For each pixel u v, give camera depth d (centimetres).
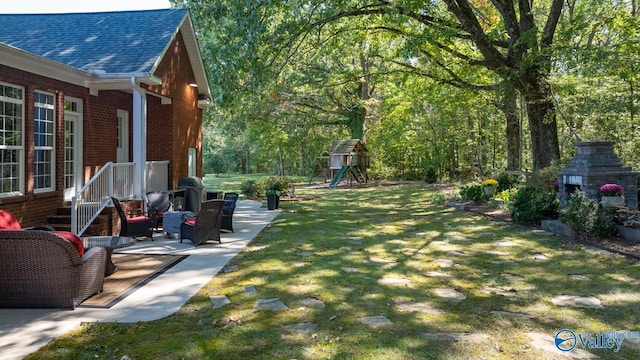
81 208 855
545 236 874
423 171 3034
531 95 1322
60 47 1118
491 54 1307
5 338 389
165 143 1299
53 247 462
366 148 3038
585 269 627
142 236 916
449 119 2400
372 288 546
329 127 3588
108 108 1205
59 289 469
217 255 763
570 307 467
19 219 808
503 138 2492
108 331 406
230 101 1219
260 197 2016
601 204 835
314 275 614
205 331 405
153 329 411
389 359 341
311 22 1359
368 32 1593
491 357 343
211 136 5216
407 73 1686
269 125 2953
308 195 2103
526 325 414
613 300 488
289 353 355
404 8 1128
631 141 1560
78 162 1052
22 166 822
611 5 1380
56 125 927
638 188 1009
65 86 957
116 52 1084
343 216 1312
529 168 2286
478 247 808
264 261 710
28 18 1308
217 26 1401
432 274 619
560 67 1302
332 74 2284
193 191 1329
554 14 1294
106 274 622
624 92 1359
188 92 1460
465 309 464
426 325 416
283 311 462
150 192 1103
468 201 1486
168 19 1266
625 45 1123
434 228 1045
